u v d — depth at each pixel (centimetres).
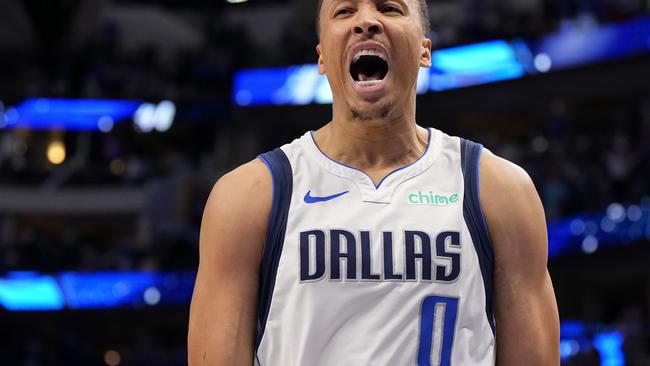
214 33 2653
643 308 1917
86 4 2639
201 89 2445
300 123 2391
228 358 232
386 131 248
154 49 2634
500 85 2156
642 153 1817
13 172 2442
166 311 2045
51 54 2522
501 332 239
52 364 2036
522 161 1928
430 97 2225
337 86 250
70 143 2569
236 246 238
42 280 2061
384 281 228
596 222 1766
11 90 2488
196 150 2589
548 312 239
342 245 231
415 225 234
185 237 2103
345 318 228
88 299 2062
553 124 2053
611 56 2008
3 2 2506
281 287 232
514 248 239
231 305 236
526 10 2302
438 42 2216
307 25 2530
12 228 2431
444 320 228
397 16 247
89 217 2473
